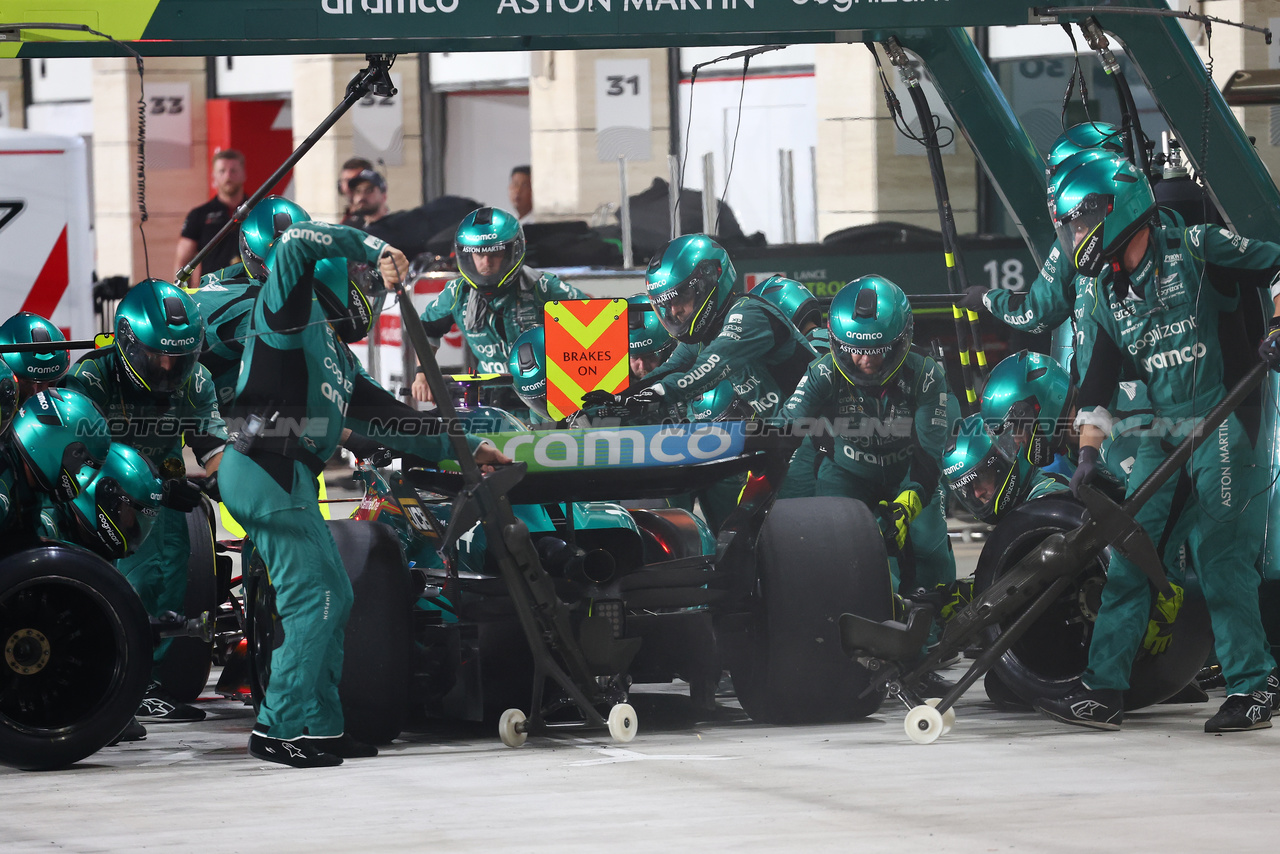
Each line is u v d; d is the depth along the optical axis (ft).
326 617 65.41
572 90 187.52
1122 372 72.49
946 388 81.66
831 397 81.10
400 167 208.85
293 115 215.92
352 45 76.64
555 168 190.19
